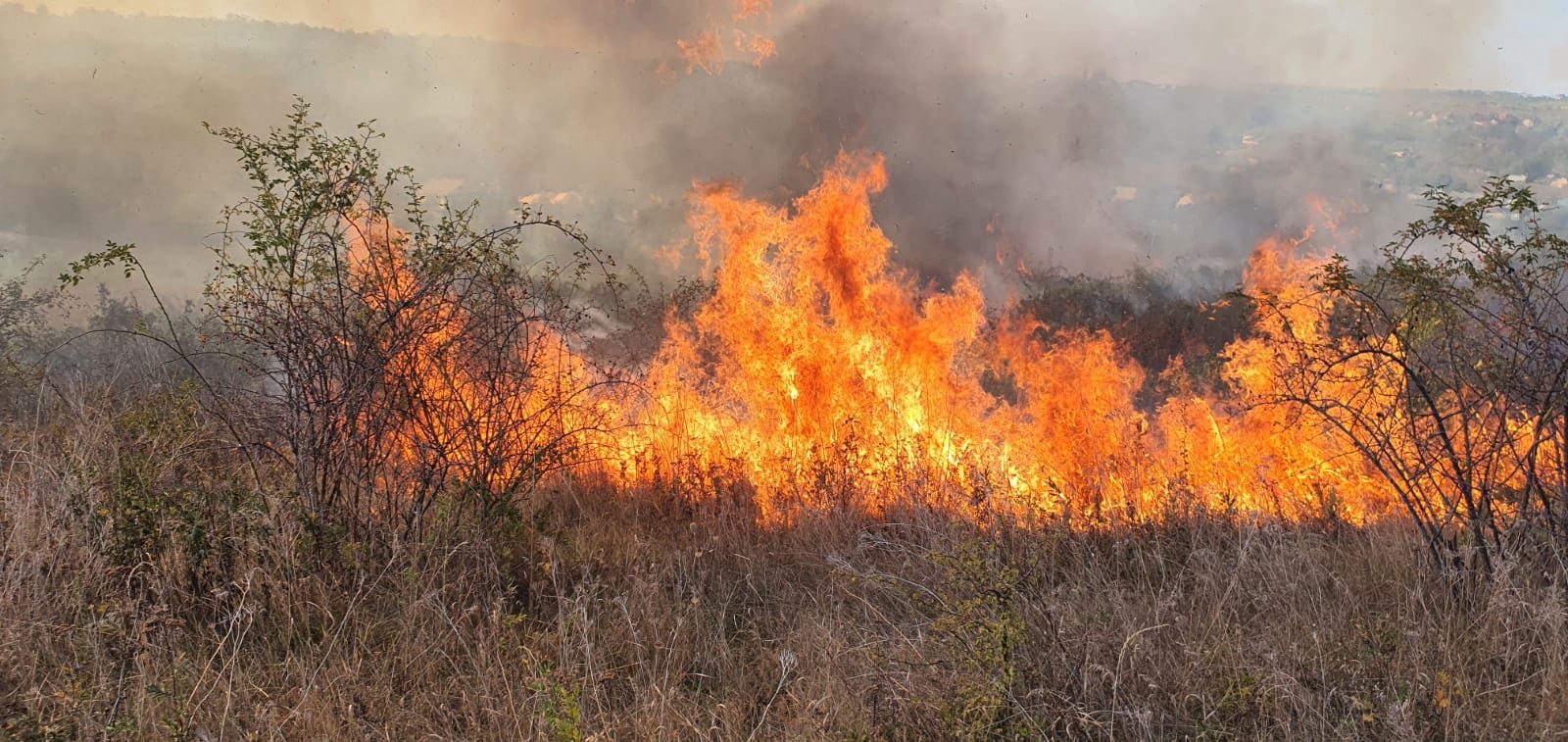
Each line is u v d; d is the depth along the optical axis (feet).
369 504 14.57
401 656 11.98
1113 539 15.56
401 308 14.56
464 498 15.10
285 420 14.76
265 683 11.40
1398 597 12.63
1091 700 10.61
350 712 10.45
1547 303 13.34
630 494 19.04
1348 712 10.32
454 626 12.09
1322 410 14.76
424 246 14.99
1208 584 13.21
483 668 11.70
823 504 17.79
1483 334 13.98
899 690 10.92
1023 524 16.01
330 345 14.55
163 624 12.04
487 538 14.78
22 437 16.57
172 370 18.28
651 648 12.55
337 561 13.89
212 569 13.29
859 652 12.01
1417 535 14.20
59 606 12.30
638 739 10.46
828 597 14.20
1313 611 12.51
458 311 15.17
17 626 11.59
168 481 14.46
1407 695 10.39
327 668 11.77
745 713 11.47
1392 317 14.10
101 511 13.26
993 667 10.72
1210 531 15.47
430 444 14.94
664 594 14.08
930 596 13.07
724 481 18.93
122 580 13.00
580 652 12.07
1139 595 13.33
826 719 10.52
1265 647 11.55
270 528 13.62
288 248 14.06
